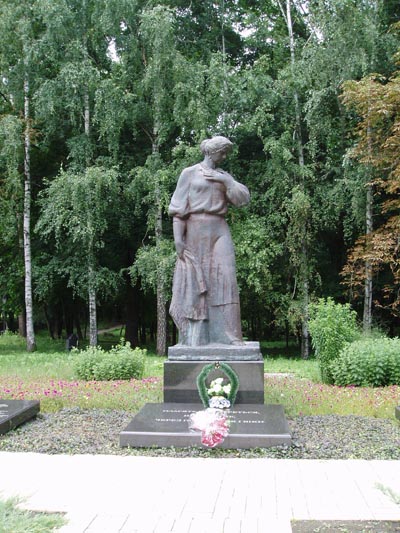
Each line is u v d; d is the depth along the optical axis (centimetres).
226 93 2111
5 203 2247
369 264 1930
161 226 2138
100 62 2314
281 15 2475
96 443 741
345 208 2095
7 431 795
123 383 1202
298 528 470
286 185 2086
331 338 1269
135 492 555
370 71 2044
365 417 883
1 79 2262
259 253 2019
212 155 995
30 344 2269
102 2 2119
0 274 2553
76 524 477
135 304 2594
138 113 2173
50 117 2192
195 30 2466
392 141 1792
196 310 973
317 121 2048
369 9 2048
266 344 3084
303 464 645
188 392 921
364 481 584
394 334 2491
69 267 2212
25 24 2122
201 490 560
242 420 775
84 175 2039
